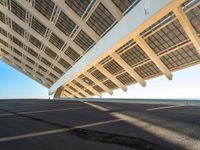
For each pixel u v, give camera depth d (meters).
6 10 28.12
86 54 28.89
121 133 4.34
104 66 34.53
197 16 18.20
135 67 30.14
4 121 6.25
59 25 26.88
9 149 3.44
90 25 24.64
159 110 8.30
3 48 47.38
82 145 3.59
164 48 23.61
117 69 33.22
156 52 25.02
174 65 26.64
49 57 38.91
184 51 23.22
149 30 21.44
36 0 23.86
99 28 24.36
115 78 36.75
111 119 6.20
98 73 38.50
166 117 6.29
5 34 39.41
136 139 3.86
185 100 10.82
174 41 21.78
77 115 7.37
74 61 35.25
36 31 31.05
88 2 21.14
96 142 3.75
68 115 7.41
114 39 21.52
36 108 10.72
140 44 23.48
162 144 3.52
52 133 4.50
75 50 30.00
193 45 21.62
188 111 7.67
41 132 4.61
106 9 21.30
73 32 26.81
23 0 23.81
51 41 32.44
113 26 22.80
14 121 6.22
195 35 19.53
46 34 30.45
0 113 8.61
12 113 8.45
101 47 24.33
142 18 17.28
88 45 28.59
